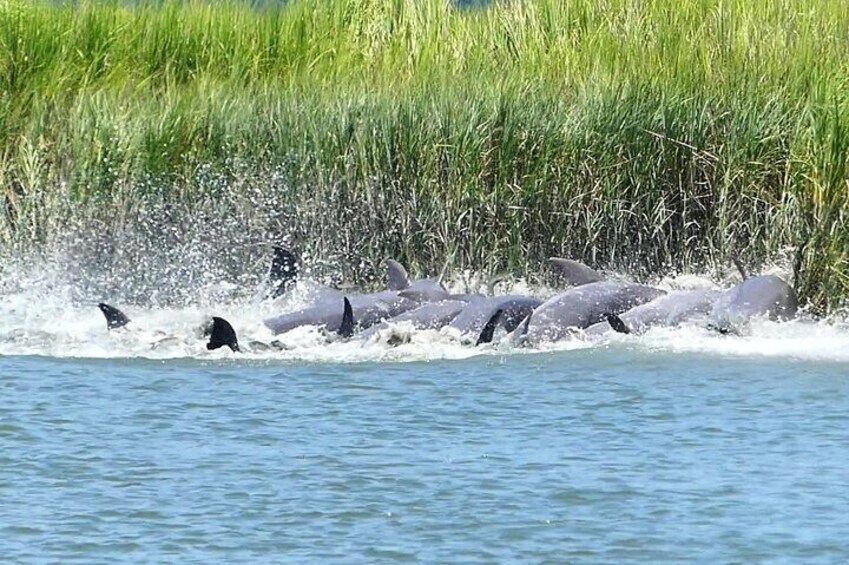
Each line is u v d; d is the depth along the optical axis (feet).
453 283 226.79
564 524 115.65
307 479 127.34
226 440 140.26
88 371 171.32
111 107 234.99
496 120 227.81
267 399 157.07
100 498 122.62
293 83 240.94
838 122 193.67
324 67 253.03
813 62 225.97
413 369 172.55
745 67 228.63
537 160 226.79
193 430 143.95
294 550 110.52
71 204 230.48
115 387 162.50
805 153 200.85
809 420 146.61
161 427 145.07
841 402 153.79
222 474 129.08
